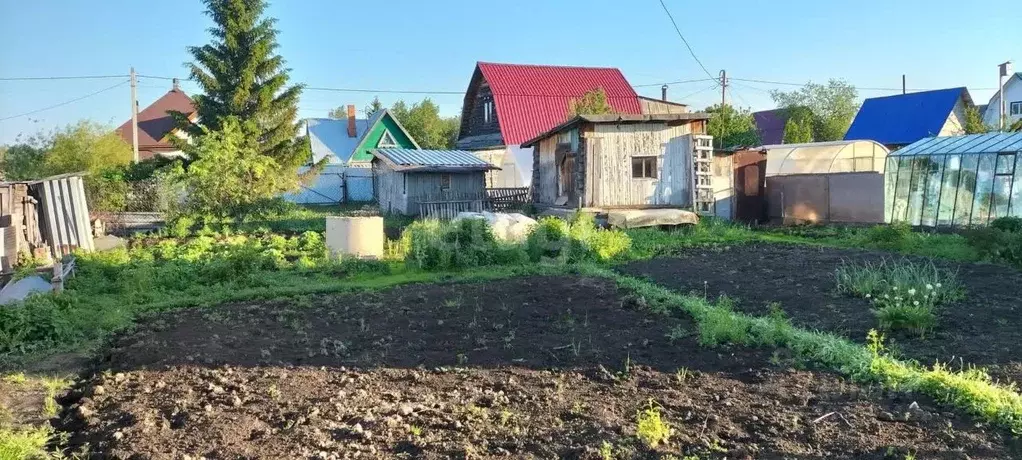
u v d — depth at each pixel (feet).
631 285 38.24
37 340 30.83
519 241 54.60
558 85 142.00
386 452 16.79
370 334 29.78
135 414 19.83
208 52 109.81
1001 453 16.28
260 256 50.19
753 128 137.39
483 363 24.72
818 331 28.07
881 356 23.66
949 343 25.95
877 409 19.06
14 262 51.98
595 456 16.16
